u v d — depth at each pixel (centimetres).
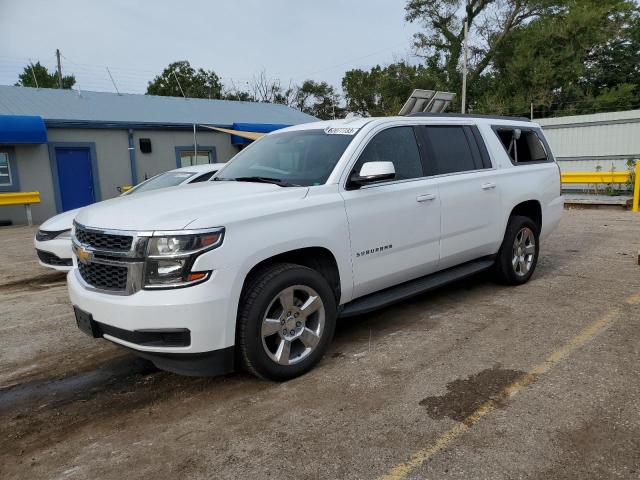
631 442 277
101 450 296
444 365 382
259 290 341
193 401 349
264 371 351
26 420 338
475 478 253
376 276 425
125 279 325
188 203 349
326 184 395
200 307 315
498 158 558
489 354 399
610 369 363
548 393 332
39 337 500
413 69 3816
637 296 535
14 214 1619
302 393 349
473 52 3644
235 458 279
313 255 396
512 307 515
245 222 336
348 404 330
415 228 451
